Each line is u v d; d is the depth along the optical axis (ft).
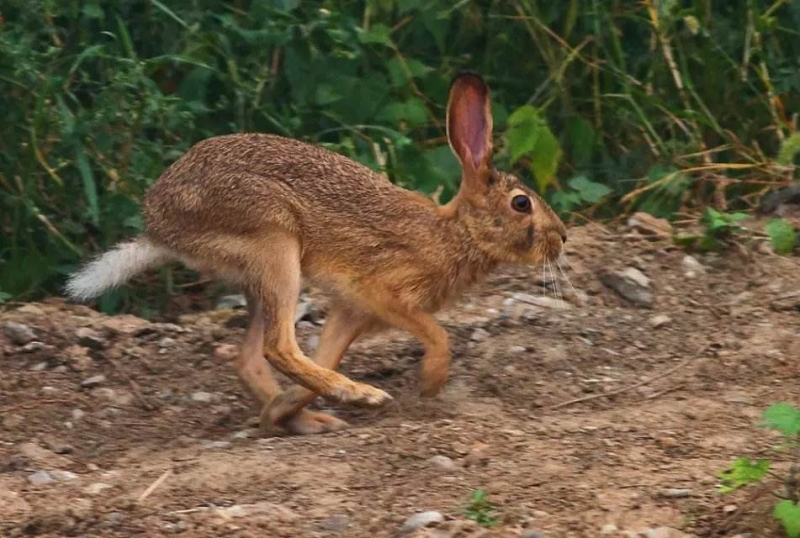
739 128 49.49
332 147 45.09
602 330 39.37
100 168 43.45
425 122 47.01
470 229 36.06
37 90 42.73
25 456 32.86
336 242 35.47
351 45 46.83
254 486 30.12
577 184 46.26
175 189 35.50
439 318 40.22
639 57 49.98
